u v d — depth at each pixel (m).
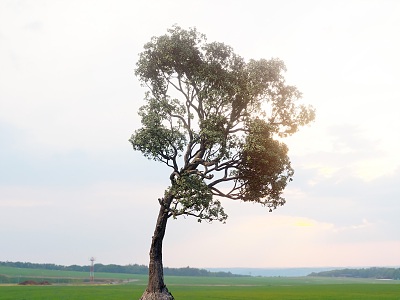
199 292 106.00
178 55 48.50
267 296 91.06
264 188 49.78
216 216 44.28
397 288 137.50
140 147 46.50
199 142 46.38
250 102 47.78
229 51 49.66
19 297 75.50
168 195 46.28
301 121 48.69
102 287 122.50
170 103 46.50
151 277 46.69
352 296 92.69
